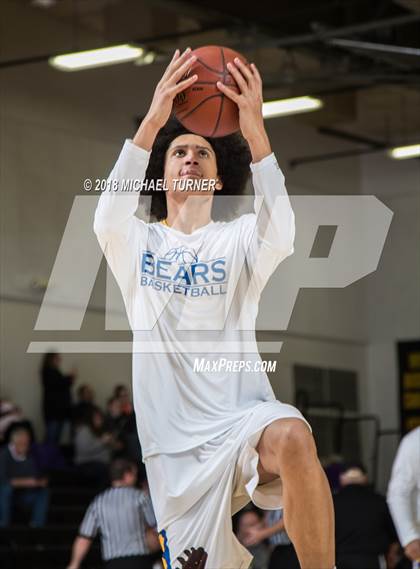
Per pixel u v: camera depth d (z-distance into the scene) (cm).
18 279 1447
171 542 301
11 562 1161
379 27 1215
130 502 844
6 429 1320
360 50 1305
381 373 1955
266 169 301
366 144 1897
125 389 1455
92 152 1568
